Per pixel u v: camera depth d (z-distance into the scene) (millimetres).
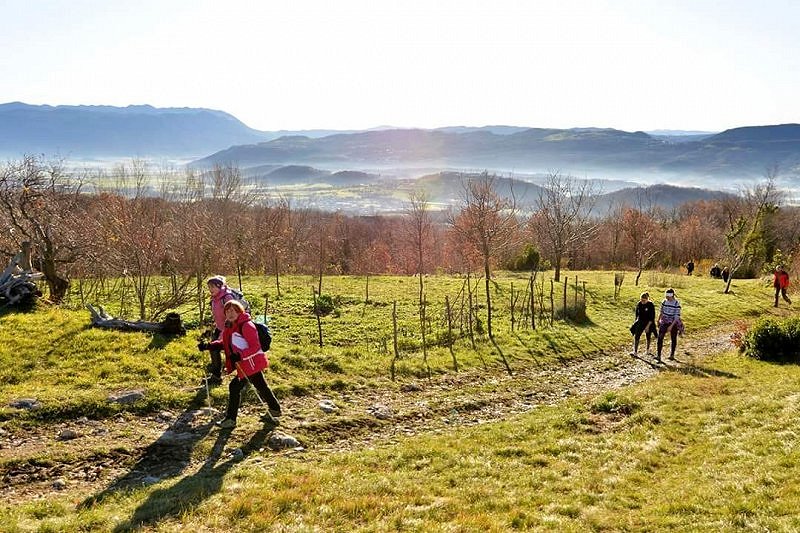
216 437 11062
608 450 11625
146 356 14164
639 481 9969
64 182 29250
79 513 7758
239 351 11406
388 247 81062
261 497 8320
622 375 19938
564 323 26875
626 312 31891
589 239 62562
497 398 16078
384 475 9750
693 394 16469
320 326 20875
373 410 13914
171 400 12297
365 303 27938
